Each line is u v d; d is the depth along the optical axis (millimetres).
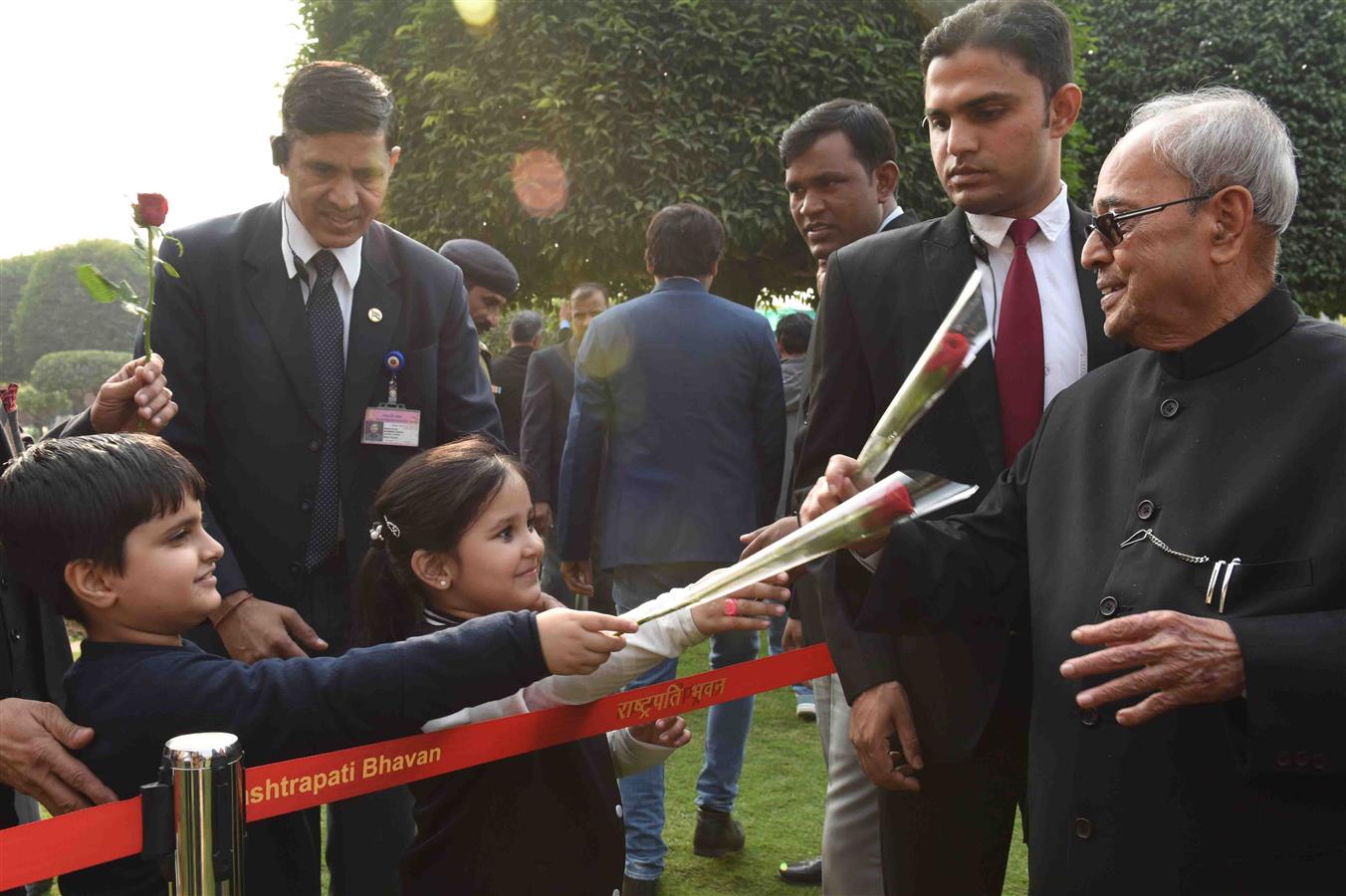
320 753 1593
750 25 7730
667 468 3723
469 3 7902
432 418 2615
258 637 2221
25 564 1623
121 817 1411
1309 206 11180
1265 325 1463
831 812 2492
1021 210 2094
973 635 1979
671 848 3559
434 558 1836
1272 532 1359
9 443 2287
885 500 1531
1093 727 1467
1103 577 1505
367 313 2502
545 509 5070
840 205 3029
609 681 1738
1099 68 10898
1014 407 2049
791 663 2193
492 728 1710
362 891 2400
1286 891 1331
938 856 2098
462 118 8062
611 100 7621
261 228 2477
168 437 2367
